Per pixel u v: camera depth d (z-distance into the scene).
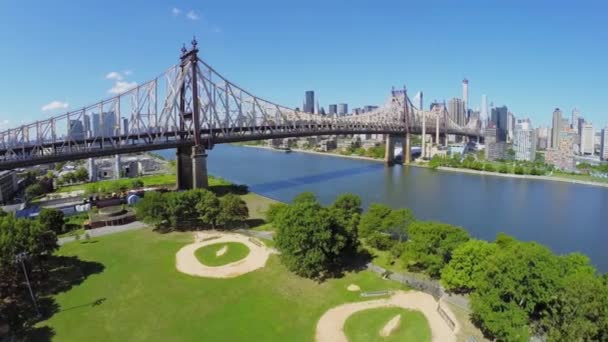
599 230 89.88
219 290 51.06
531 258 39.12
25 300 48.31
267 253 63.28
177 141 120.62
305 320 43.81
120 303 48.00
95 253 64.94
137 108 123.50
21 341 40.25
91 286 52.53
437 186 146.12
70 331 42.16
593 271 42.81
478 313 38.56
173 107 127.25
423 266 56.00
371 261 59.62
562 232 88.69
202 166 124.31
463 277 46.56
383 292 49.22
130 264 59.97
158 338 40.66
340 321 43.31
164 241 70.69
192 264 59.66
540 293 37.00
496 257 42.12
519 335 35.16
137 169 179.50
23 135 99.56
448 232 54.06
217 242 69.44
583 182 155.38
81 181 164.25
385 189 138.88
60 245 69.00
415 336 39.59
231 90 143.75
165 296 49.59
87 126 119.88
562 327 34.16
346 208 78.62
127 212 88.38
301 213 55.75
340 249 56.88
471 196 127.75
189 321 43.84
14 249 50.78
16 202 117.56
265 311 45.78
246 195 121.12
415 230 56.44
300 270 53.97
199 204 77.31
